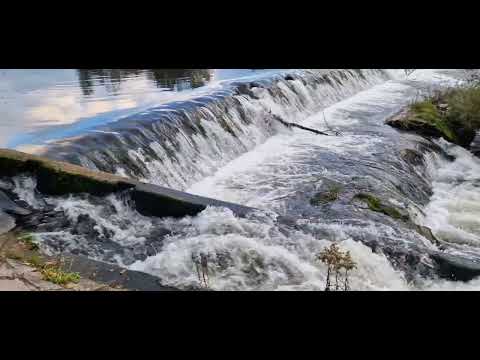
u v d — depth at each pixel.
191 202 6.36
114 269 5.41
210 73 16.95
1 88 14.37
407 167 10.30
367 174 9.56
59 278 4.90
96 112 11.44
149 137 9.62
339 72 18.23
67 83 15.29
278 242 5.86
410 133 12.35
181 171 9.72
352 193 8.59
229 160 10.93
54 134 9.54
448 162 11.52
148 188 6.60
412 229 7.37
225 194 9.07
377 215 7.71
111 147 8.88
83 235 6.12
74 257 5.62
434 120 12.54
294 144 11.89
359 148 11.26
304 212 7.97
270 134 12.63
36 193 6.85
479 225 8.52
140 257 5.77
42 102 12.44
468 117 12.71
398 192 9.02
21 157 7.11
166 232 6.18
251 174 10.00
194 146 10.38
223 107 11.91
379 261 5.72
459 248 7.28
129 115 10.41
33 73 16.98
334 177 9.44
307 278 5.41
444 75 21.20
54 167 6.94
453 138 12.12
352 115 14.87
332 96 16.97
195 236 6.02
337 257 5.04
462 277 5.58
